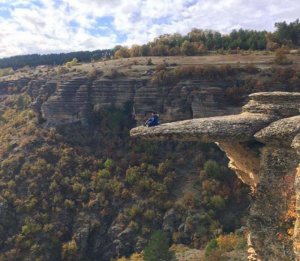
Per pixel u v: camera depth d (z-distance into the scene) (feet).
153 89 299.17
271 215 48.73
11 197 244.83
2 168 265.75
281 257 47.19
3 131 320.50
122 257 212.23
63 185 258.78
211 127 51.98
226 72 285.64
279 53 307.99
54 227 232.53
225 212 225.35
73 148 289.94
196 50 392.47
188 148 271.08
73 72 349.82
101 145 293.84
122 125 305.53
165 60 353.72
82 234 231.30
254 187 55.16
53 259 220.23
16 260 214.07
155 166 266.57
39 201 245.86
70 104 315.99
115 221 238.27
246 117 52.60
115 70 331.16
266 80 272.10
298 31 412.16
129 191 253.24
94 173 267.59
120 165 273.54
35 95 360.28
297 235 42.65
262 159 50.42
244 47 412.16
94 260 225.97
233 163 61.21
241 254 163.32
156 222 231.30
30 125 316.19
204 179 246.27
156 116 58.29
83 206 247.29
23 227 226.17
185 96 287.07
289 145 47.80
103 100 314.35
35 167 265.34
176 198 241.55
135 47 423.23
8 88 403.34
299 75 266.57
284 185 48.01
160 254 173.27
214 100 276.00
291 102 53.21
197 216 223.30
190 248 204.95
